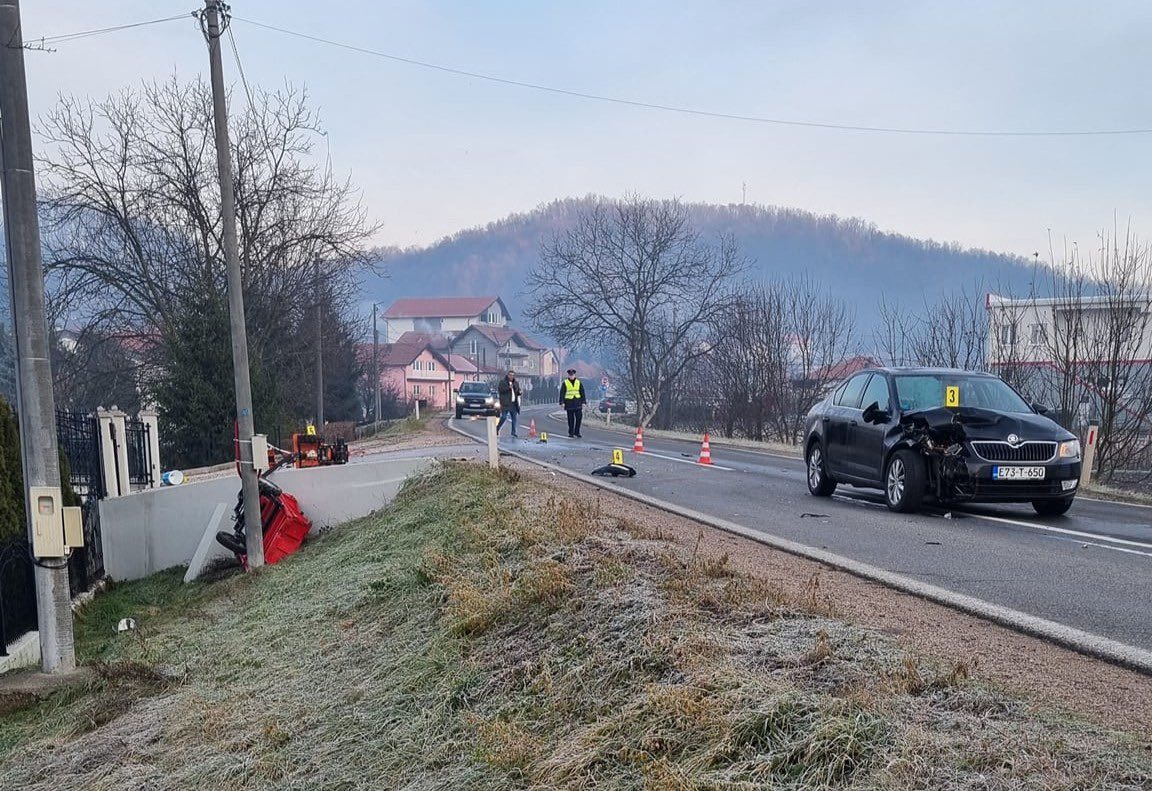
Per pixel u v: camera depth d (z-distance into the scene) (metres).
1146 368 21.86
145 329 35.66
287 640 8.17
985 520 10.54
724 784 3.33
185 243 34.94
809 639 4.51
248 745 5.68
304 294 37.78
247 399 13.60
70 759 6.24
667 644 4.57
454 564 7.93
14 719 7.54
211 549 14.99
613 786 3.70
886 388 11.93
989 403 11.49
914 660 4.11
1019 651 4.97
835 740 3.34
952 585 6.80
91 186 33.03
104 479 14.36
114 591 13.77
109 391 37.34
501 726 4.47
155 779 5.54
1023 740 3.24
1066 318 22.14
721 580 5.85
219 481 16.08
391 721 5.30
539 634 5.54
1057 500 10.65
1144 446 22.16
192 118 34.03
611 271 52.44
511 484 12.07
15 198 7.83
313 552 13.84
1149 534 9.51
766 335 39.28
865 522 10.28
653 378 52.97
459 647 5.89
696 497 12.83
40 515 8.09
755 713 3.66
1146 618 5.81
